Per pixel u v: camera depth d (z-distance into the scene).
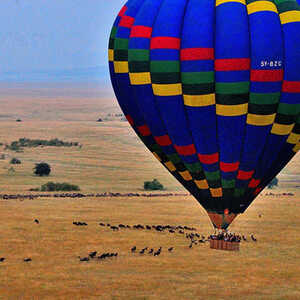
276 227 157.62
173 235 144.00
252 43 78.81
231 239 86.69
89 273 109.12
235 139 82.94
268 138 83.44
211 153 84.38
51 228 150.00
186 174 87.69
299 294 100.12
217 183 86.00
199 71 79.94
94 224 157.75
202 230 155.00
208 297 98.50
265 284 106.12
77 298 96.12
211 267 114.62
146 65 83.00
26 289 101.00
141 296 97.25
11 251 124.69
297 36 79.06
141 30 83.38
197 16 80.19
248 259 120.75
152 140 88.62
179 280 104.81
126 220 166.75
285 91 80.38
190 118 82.88
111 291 99.62
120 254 123.56
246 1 80.56
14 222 156.62
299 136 84.88
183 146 85.19
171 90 82.06
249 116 81.44
